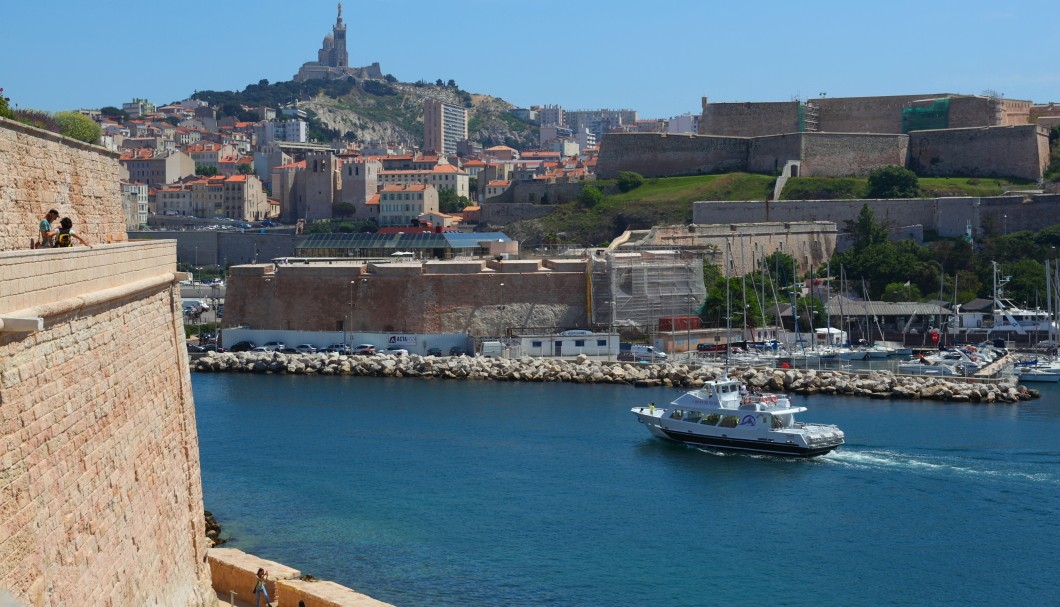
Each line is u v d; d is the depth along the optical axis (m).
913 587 69.00
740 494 89.50
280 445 104.62
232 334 174.62
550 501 86.81
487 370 151.88
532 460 100.06
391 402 130.00
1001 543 77.38
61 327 32.78
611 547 75.88
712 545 76.56
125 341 39.91
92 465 34.56
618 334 171.25
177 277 49.84
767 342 174.50
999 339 180.75
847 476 94.81
